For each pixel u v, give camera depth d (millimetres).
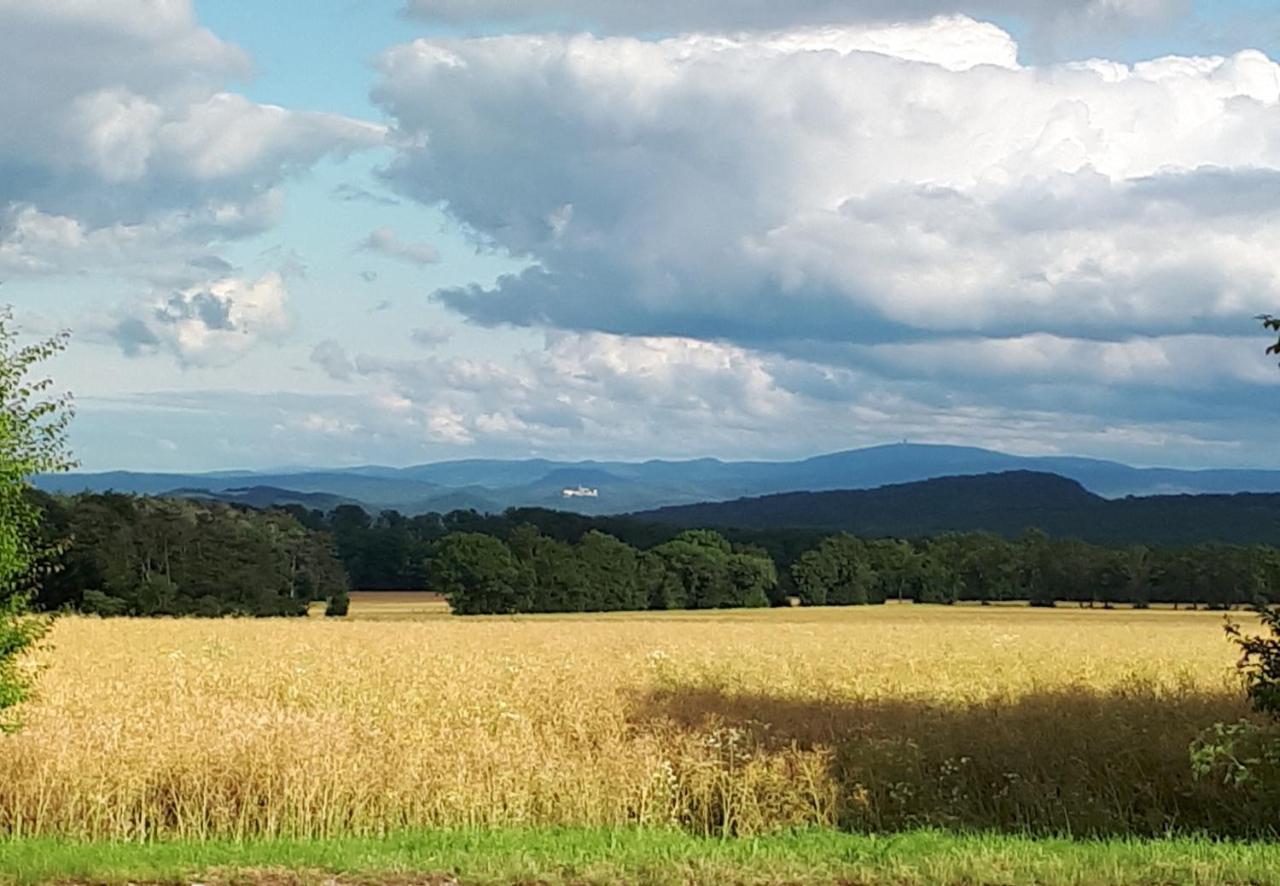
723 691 24719
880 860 11414
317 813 15148
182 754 15641
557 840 13094
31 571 14102
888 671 28875
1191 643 40344
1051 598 92562
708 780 15867
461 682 25438
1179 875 10406
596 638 43469
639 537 102125
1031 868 10719
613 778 15898
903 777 16188
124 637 41062
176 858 11570
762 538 101500
